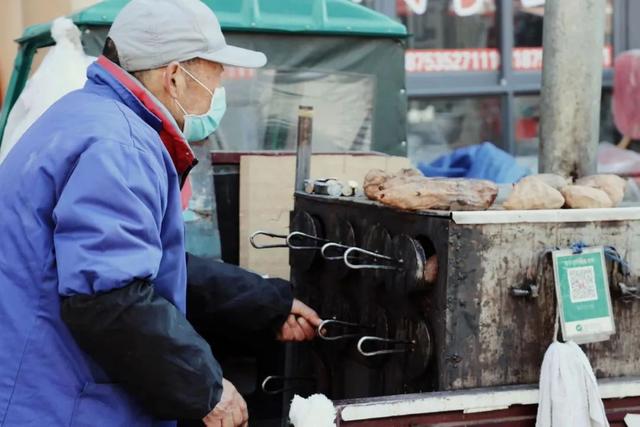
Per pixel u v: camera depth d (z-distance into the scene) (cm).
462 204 194
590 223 194
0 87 503
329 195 249
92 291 160
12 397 168
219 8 380
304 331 242
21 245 170
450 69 631
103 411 172
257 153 346
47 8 493
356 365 234
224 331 250
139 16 186
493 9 632
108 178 163
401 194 196
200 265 238
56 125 176
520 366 191
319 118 398
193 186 335
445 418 188
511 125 639
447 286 185
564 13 262
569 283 190
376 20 402
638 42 646
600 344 199
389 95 407
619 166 590
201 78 192
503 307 189
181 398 171
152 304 165
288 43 391
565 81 264
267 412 283
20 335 169
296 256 261
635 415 199
